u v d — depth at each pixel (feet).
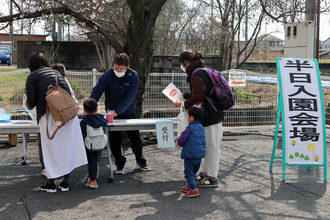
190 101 12.76
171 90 13.76
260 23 42.70
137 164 15.88
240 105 27.55
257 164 16.85
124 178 14.53
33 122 14.07
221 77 13.12
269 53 113.80
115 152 14.96
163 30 64.03
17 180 14.06
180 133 13.24
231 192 12.78
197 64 13.38
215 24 50.08
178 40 69.62
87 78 23.71
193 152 11.96
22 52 70.54
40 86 11.89
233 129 25.39
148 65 20.61
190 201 11.81
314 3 26.45
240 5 42.80
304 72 14.83
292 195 12.50
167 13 64.39
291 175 15.06
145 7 19.80
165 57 42.32
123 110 14.90
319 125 14.47
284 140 14.33
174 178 14.56
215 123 13.05
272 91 27.96
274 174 15.20
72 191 12.80
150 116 24.52
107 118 14.34
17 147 20.08
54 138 11.97
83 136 13.23
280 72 14.75
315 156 14.37
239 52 45.52
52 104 11.53
